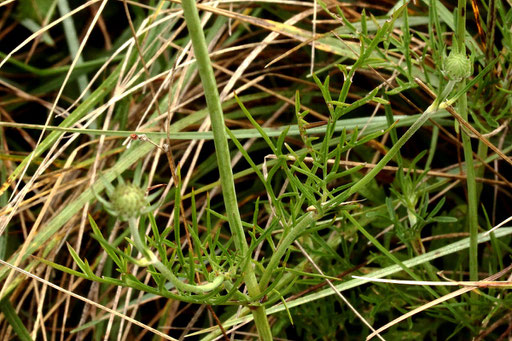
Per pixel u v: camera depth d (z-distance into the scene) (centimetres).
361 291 71
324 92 51
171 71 71
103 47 99
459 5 58
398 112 80
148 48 76
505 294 64
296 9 85
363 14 57
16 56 98
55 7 97
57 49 99
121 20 99
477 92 64
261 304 53
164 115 73
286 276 69
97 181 72
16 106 92
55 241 73
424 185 67
